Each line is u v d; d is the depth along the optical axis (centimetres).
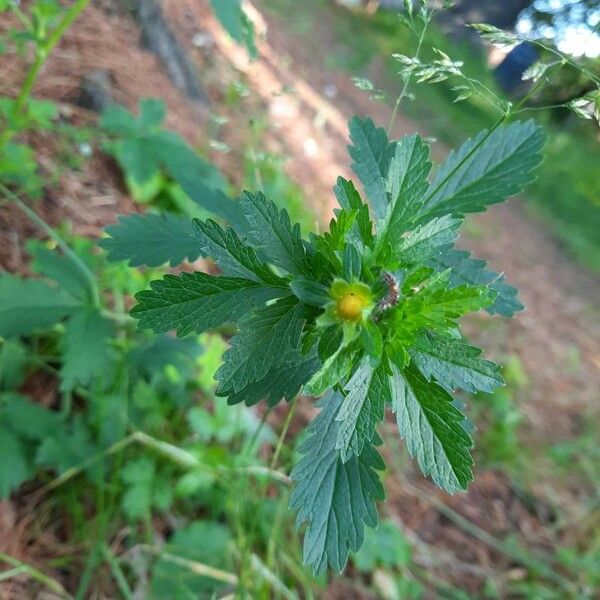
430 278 9
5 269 23
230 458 23
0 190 25
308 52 85
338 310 9
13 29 30
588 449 45
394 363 9
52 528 20
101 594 20
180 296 10
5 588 19
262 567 21
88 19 35
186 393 24
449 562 31
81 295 18
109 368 22
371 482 11
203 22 52
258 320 10
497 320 55
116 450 21
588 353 62
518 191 13
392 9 128
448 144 90
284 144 48
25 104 28
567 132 116
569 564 34
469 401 40
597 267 94
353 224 9
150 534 21
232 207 17
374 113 81
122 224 15
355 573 27
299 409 30
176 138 27
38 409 20
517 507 37
